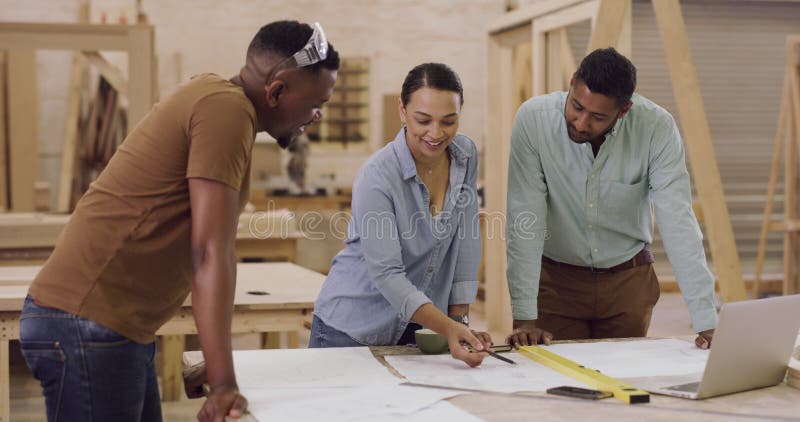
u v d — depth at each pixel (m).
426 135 2.01
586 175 2.45
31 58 7.99
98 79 8.13
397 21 8.83
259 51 1.72
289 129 1.82
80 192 8.19
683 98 3.44
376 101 8.84
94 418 1.67
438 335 2.05
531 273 2.42
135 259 1.66
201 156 1.61
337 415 1.55
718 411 1.60
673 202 2.34
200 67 8.49
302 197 8.02
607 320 2.70
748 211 7.64
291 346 4.41
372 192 2.08
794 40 6.00
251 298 3.10
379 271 2.07
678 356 2.06
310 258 6.08
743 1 7.38
